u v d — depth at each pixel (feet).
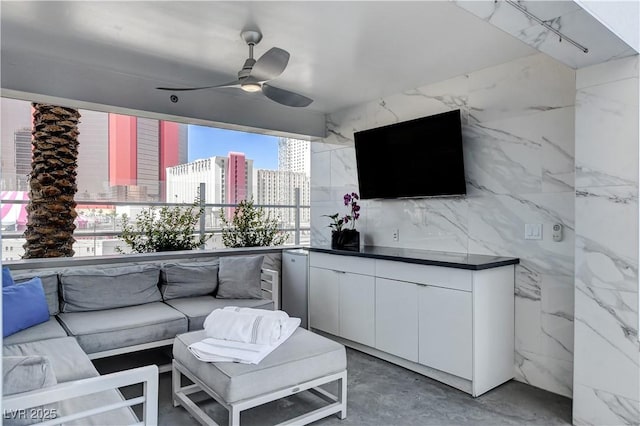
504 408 8.80
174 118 12.96
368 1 7.55
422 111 12.60
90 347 9.18
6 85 9.87
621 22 6.77
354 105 14.75
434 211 12.28
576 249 8.07
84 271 10.98
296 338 8.46
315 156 16.61
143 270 11.75
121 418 5.76
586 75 7.93
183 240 15.38
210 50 9.91
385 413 8.55
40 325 9.49
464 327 9.43
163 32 8.93
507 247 10.55
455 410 8.70
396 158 12.80
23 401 4.20
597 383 7.76
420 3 7.63
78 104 11.27
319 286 13.55
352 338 12.30
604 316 7.68
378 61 10.53
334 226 14.58
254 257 13.07
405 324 10.75
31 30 8.85
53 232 13.16
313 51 9.88
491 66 10.85
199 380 7.62
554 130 9.68
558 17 6.09
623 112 7.47
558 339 9.57
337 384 9.23
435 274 10.02
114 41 9.42
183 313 10.69
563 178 9.52
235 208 16.97
